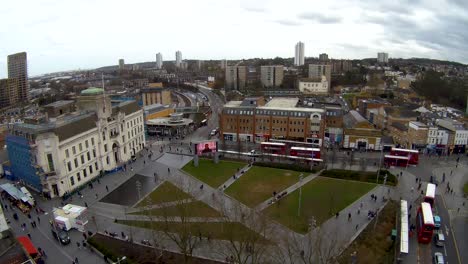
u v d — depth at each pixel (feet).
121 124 406.41
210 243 232.12
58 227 258.78
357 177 344.28
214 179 349.61
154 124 542.57
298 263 206.69
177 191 318.45
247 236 219.00
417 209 281.95
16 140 330.34
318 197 302.45
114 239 241.14
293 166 376.68
